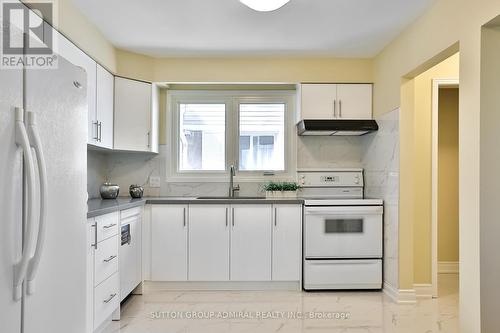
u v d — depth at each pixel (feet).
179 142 14.14
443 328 9.04
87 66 9.76
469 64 7.29
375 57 12.87
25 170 3.96
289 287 12.10
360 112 13.02
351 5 8.95
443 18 8.34
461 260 7.40
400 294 10.77
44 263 4.34
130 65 12.18
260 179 14.06
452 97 14.32
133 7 9.00
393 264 11.14
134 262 10.96
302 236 12.05
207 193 14.01
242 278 11.91
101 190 12.01
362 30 10.51
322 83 13.03
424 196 11.47
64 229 4.83
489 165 6.88
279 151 14.24
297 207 12.01
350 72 13.04
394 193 11.07
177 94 14.05
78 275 5.24
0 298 3.61
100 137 10.61
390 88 11.48
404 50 10.45
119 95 11.91
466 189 7.27
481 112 6.89
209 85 13.84
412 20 9.81
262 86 14.06
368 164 13.41
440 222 14.30
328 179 13.79
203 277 11.89
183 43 11.48
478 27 7.01
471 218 7.11
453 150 14.32
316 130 12.50
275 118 14.21
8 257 3.73
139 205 11.23
